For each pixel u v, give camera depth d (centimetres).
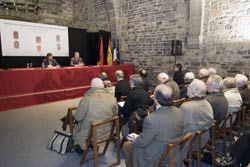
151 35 659
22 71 485
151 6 646
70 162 253
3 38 589
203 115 203
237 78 311
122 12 729
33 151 279
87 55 803
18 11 681
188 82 363
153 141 171
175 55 586
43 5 750
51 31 684
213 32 518
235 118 278
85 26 862
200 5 520
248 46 467
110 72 655
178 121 174
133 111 259
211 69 399
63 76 557
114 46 731
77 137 246
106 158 265
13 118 412
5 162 251
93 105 234
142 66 699
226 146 275
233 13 481
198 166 209
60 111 461
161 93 175
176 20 591
